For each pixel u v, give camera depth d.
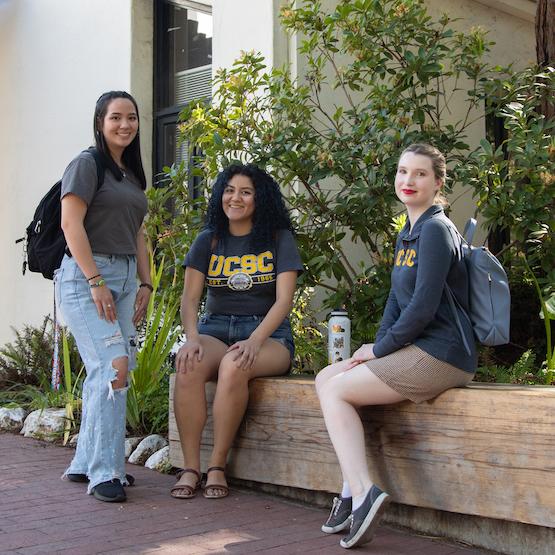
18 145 9.52
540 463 3.17
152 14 8.23
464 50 5.91
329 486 3.92
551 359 4.72
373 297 5.24
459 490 3.41
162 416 5.43
